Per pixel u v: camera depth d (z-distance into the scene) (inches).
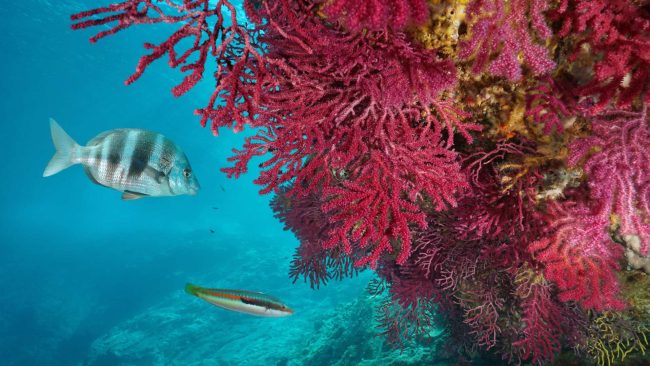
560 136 102.6
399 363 306.3
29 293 1294.3
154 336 886.4
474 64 85.4
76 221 2984.7
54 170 112.2
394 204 99.7
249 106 96.9
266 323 866.8
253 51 91.1
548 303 150.7
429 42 94.4
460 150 134.2
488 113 110.0
